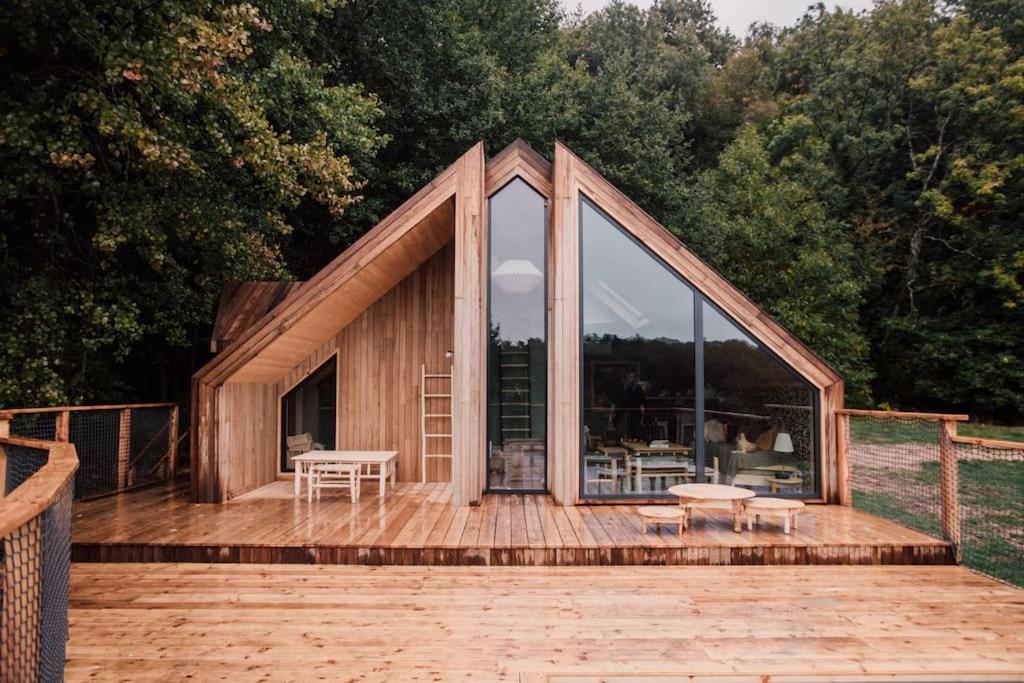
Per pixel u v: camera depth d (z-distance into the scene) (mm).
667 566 5742
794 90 30156
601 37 27906
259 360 7965
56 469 2672
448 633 4188
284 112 10641
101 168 8766
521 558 5723
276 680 3523
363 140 11211
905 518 7102
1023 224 23141
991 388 22531
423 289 9562
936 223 24453
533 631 4223
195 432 7691
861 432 11938
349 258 7535
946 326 23953
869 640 4102
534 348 8172
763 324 7641
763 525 6629
